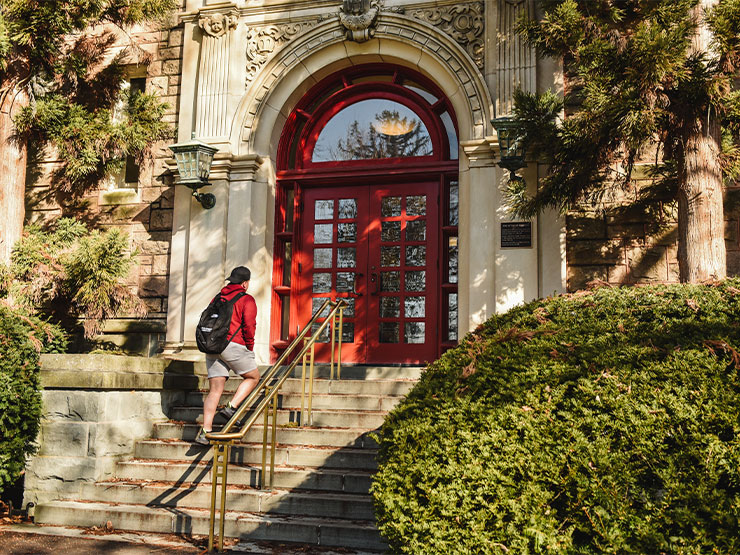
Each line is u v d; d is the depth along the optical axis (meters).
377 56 8.67
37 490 5.79
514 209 7.21
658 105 5.86
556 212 7.71
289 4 8.86
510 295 7.61
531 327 4.57
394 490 3.59
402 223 8.76
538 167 7.76
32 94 8.56
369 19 8.49
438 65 8.36
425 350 8.46
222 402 6.86
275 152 9.00
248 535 4.95
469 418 3.77
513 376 3.93
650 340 3.95
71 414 5.88
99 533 5.12
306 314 8.91
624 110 5.73
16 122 8.12
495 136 7.82
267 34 8.92
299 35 8.77
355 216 8.95
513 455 3.52
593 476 3.38
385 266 8.74
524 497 3.38
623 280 7.54
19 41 7.80
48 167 9.55
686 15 5.96
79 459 5.76
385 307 8.69
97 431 5.77
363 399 6.43
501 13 8.12
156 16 8.57
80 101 9.46
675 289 4.53
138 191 9.18
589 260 7.65
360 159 9.03
